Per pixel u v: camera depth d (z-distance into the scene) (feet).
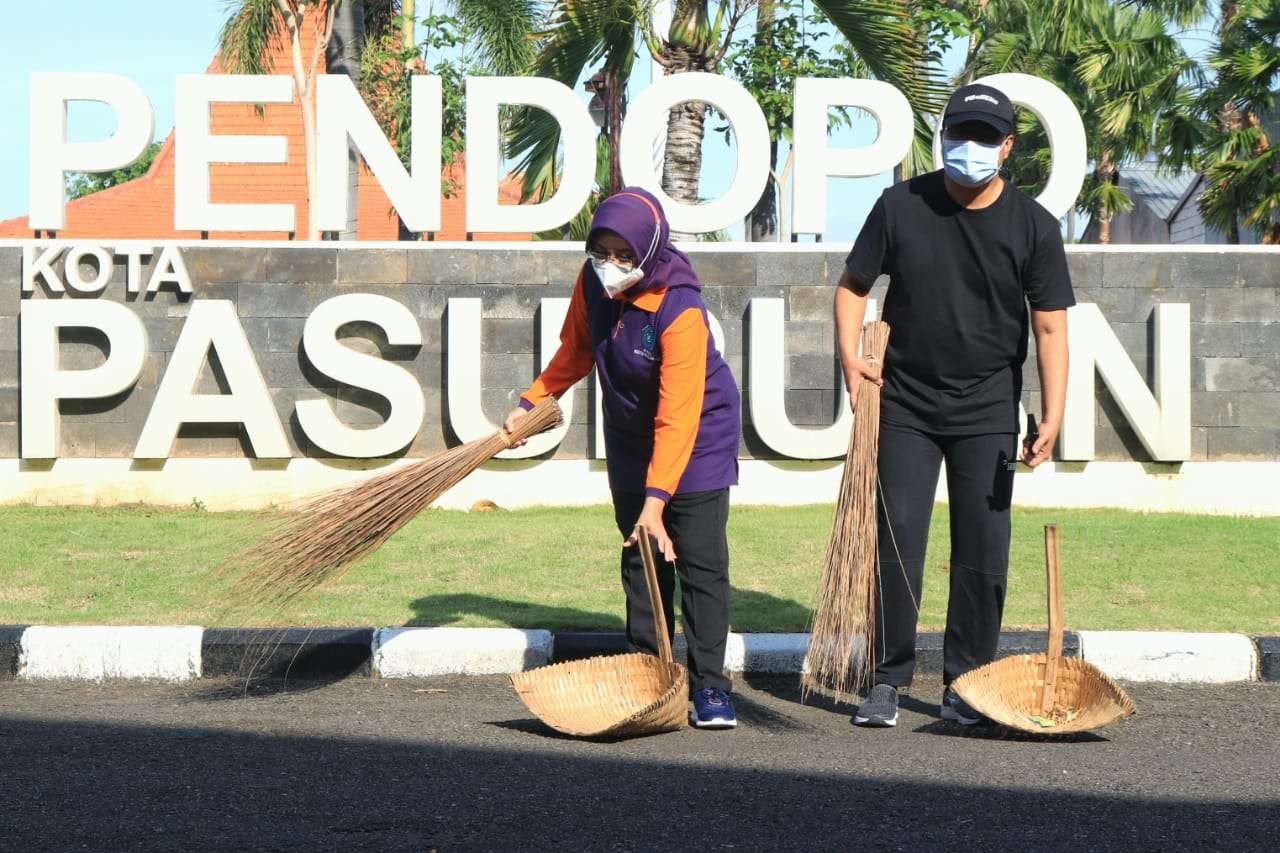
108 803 11.28
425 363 32.50
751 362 32.14
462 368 32.12
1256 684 17.30
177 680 17.30
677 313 14.07
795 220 33.06
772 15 53.16
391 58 60.29
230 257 32.37
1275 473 32.60
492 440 14.97
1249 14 61.77
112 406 32.22
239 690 16.61
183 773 12.28
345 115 32.99
